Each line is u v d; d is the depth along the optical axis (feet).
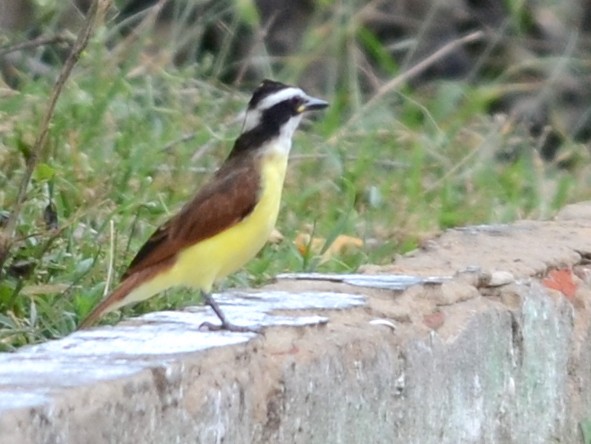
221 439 25.43
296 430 27.32
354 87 61.82
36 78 57.98
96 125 48.21
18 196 35.55
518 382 34.58
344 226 45.85
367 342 29.40
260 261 41.47
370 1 78.79
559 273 38.37
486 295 34.60
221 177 31.48
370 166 54.39
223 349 26.03
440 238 40.86
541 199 55.26
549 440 36.06
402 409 30.35
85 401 22.31
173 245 30.32
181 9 70.13
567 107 78.84
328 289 33.27
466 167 58.95
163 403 24.04
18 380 22.98
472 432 32.86
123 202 43.01
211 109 56.75
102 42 53.67
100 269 37.81
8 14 57.67
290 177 51.55
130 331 27.84
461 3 80.94
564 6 81.05
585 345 37.99
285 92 33.12
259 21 71.67
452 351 32.07
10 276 35.83
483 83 78.13
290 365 27.14
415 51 79.46
